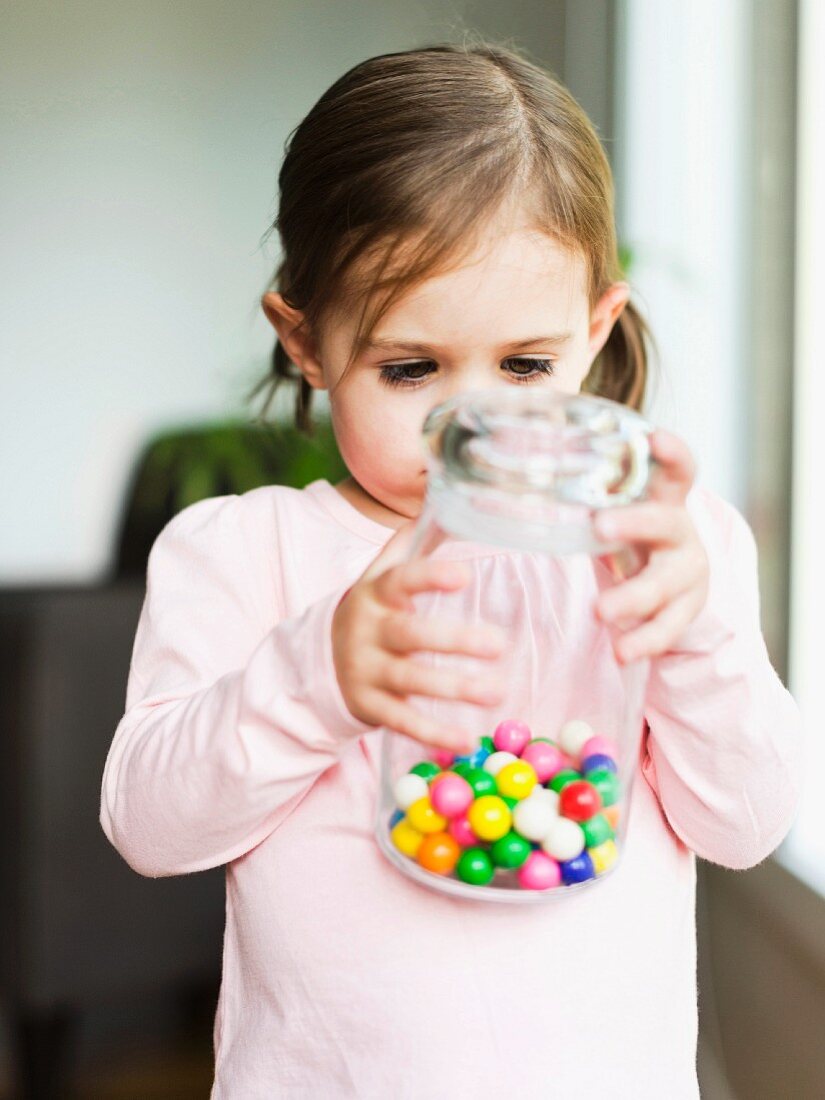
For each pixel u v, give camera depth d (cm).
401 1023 83
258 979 89
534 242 89
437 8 268
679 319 220
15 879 183
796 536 189
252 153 274
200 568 99
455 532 66
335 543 99
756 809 84
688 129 223
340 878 88
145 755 85
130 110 271
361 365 91
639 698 76
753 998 185
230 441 239
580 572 74
